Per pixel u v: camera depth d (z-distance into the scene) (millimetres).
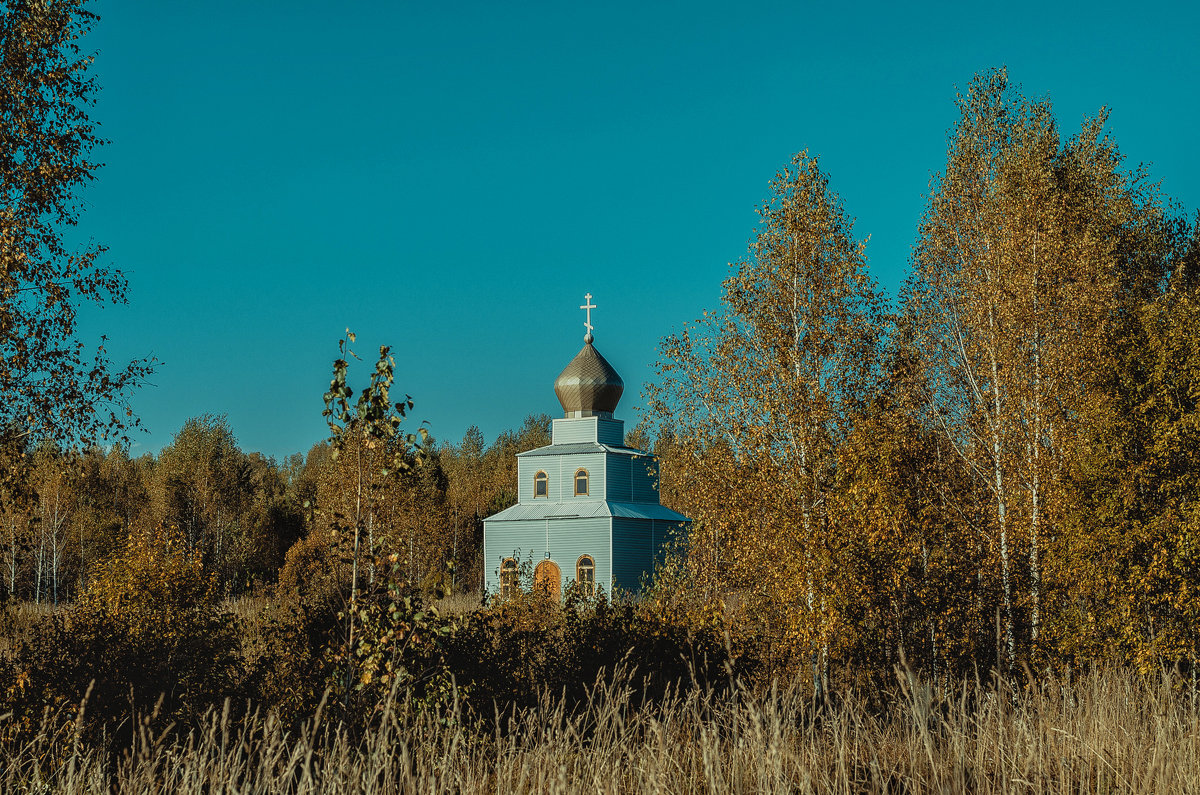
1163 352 17781
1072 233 25188
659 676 13367
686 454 22562
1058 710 10797
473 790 7359
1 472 17203
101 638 11930
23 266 16500
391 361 10898
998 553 19953
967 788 8148
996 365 22156
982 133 28922
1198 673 16344
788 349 20734
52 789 8445
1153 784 7938
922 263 26562
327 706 10266
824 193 21859
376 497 11062
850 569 17203
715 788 6625
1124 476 17547
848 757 8938
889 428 20312
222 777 6891
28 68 17188
